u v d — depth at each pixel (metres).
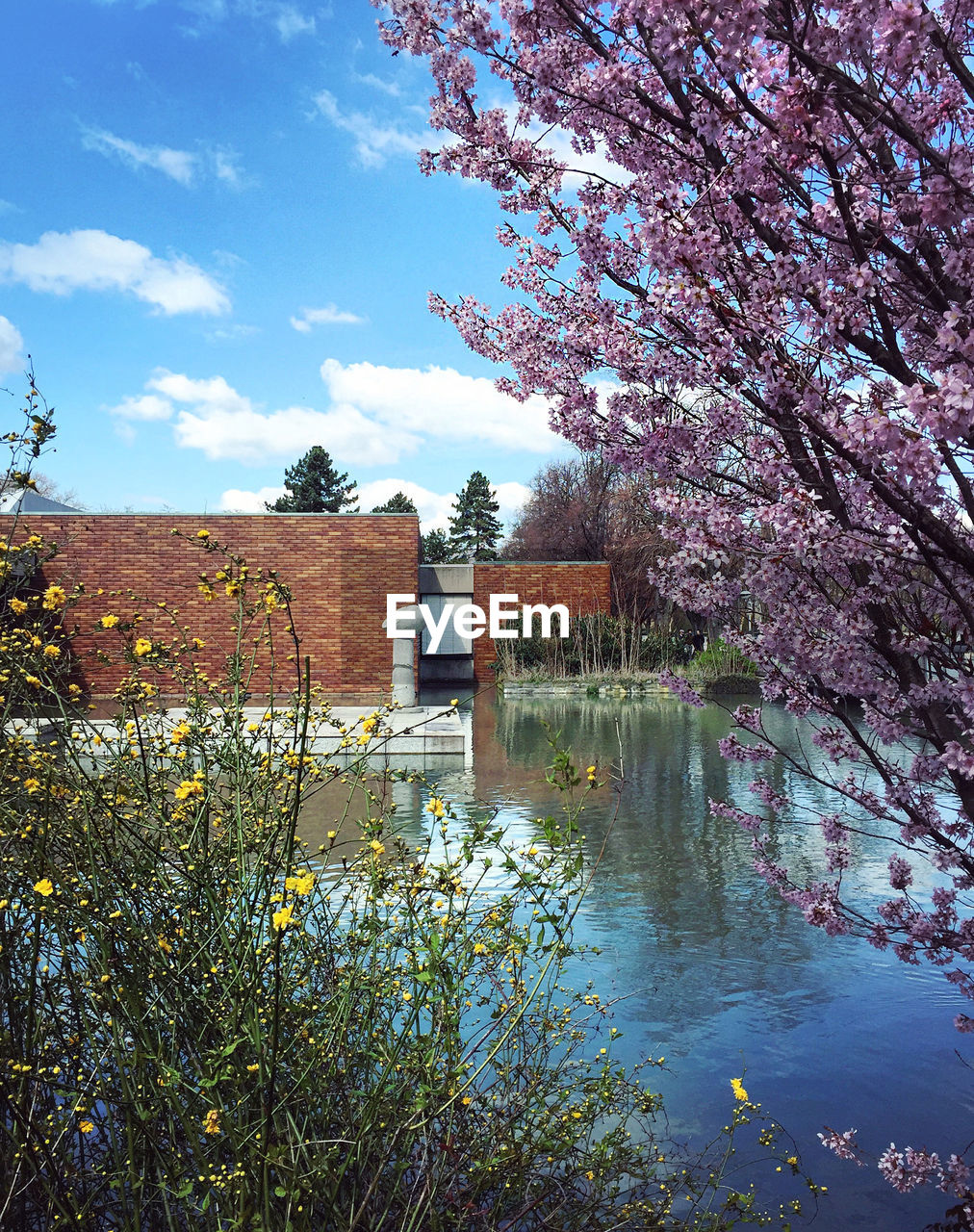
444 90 2.99
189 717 2.83
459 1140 2.28
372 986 2.43
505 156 3.07
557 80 2.61
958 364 1.94
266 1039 2.05
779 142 2.18
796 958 5.04
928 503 2.05
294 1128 1.97
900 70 1.96
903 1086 3.64
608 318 2.99
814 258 2.35
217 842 2.48
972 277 2.08
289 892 2.13
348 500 56.16
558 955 2.43
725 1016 4.25
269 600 2.65
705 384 2.55
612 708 19.38
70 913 2.22
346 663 19.69
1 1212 1.93
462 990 2.37
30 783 2.34
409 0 2.71
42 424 2.79
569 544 45.09
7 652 2.52
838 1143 2.97
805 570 2.64
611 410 2.97
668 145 2.41
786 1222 2.75
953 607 2.60
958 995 4.55
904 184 2.26
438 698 22.17
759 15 1.88
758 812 8.80
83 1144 2.28
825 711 2.90
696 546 2.71
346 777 2.92
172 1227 1.88
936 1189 2.96
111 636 14.12
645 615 29.52
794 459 2.38
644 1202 2.53
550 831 2.45
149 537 19.27
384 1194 2.19
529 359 3.19
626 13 2.15
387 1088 2.20
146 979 2.14
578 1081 2.69
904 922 3.00
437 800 2.58
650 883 6.51
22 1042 2.14
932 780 2.70
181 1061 2.23
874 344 2.22
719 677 20.98
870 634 2.57
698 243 2.21
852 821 8.45
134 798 2.69
